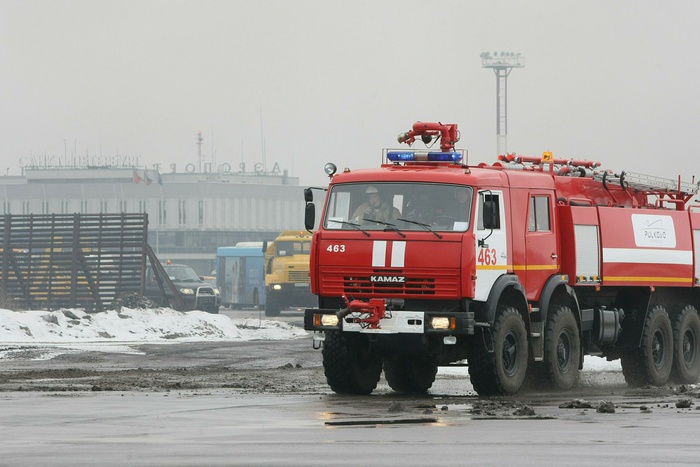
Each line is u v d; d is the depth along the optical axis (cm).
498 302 4666
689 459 2519
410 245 4459
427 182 4534
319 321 4550
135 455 2581
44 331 9419
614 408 3719
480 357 4541
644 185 5766
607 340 5438
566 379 5041
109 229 14200
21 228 14488
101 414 3544
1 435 2991
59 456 2566
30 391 4550
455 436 2959
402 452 2638
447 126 5081
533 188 4925
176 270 15312
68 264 14288
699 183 6147
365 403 4022
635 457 2553
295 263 14625
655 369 5644
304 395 4484
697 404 4066
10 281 14462
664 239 5744
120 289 14212
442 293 4425
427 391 5019
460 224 4456
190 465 2419
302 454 2598
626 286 5488
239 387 4891
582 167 5391
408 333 4438
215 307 15000
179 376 5588
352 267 4519
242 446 2748
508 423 3297
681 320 5834
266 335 10650
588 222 5247
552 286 4947
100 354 7194
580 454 2606
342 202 4606
